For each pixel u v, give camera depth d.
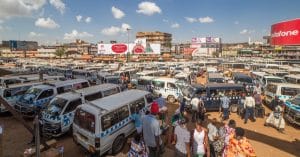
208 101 15.05
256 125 12.76
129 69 32.22
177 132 6.16
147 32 140.62
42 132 9.52
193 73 32.12
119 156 8.53
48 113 10.56
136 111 10.01
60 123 10.30
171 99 18.34
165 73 35.19
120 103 9.22
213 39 100.06
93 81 24.20
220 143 7.04
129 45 74.88
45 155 7.60
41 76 18.55
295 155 9.00
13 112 7.22
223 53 128.25
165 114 10.45
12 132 11.08
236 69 45.94
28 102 12.83
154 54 80.31
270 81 21.16
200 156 6.18
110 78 23.20
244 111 13.70
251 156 5.29
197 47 97.00
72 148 9.55
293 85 16.22
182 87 18.08
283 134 11.41
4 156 8.43
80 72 26.66
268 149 9.55
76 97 11.23
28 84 15.11
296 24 24.94
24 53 121.56
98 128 7.91
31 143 9.57
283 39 26.94
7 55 123.38
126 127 9.31
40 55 122.44
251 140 10.54
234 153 5.48
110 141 8.43
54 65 40.59
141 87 20.36
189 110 14.32
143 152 6.59
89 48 136.25
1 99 6.89
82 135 8.42
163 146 8.49
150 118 6.61
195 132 6.32
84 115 8.44
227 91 15.33
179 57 91.12
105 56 82.81
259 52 122.12
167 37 146.00
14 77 17.75
